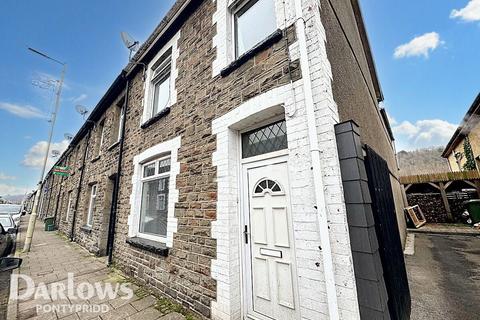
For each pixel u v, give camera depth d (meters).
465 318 3.11
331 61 2.74
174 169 4.20
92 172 9.08
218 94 3.57
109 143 7.82
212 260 3.10
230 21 3.89
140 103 6.25
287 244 2.58
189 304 3.30
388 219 2.73
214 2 4.18
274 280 2.63
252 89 3.01
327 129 2.22
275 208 2.77
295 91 2.54
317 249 2.12
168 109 4.75
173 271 3.71
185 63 4.59
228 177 3.14
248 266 2.92
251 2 3.76
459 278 4.64
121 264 5.38
